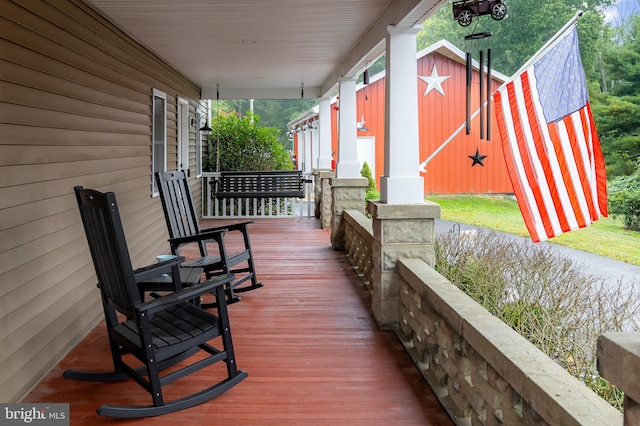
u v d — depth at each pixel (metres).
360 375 3.08
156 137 6.47
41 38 3.15
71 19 3.63
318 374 3.10
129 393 2.89
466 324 2.33
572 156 3.21
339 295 4.79
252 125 11.52
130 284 2.59
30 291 2.94
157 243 6.18
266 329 3.89
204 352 3.48
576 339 2.71
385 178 3.84
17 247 2.80
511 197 10.20
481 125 3.23
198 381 3.04
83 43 3.86
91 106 4.00
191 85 8.82
